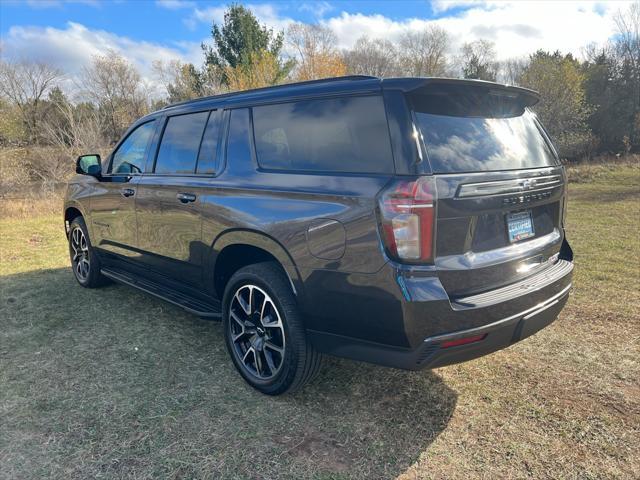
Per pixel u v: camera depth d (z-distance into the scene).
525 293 2.35
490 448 2.28
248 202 2.68
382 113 2.21
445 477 2.08
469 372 3.02
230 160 2.93
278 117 2.71
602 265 5.46
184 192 3.15
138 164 3.80
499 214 2.36
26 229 8.57
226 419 2.51
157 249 3.52
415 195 2.02
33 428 2.43
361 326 2.23
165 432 2.40
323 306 2.35
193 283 3.29
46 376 2.98
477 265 2.21
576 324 3.77
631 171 16.91
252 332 2.81
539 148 2.77
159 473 2.10
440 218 2.06
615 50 35.31
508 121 2.62
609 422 2.46
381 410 2.60
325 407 2.63
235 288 2.83
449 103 2.33
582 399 2.69
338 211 2.23
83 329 3.74
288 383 2.59
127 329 3.74
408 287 2.04
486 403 2.66
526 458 2.20
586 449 2.26
